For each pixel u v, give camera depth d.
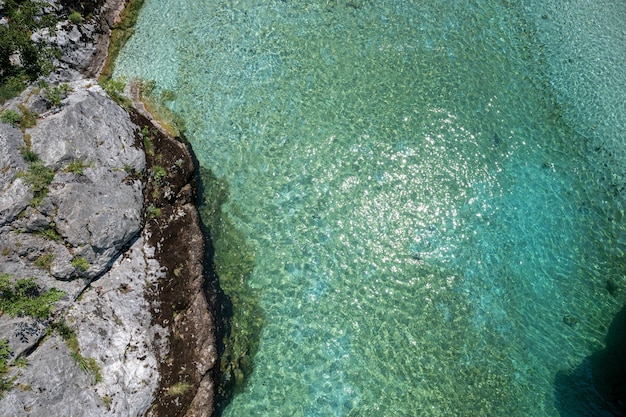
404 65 15.09
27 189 9.98
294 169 13.47
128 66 14.52
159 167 12.02
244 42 15.13
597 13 16.55
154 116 13.51
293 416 10.84
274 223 12.81
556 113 14.84
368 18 15.72
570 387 11.49
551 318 12.21
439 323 11.98
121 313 10.24
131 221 10.90
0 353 8.89
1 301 9.33
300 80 14.66
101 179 10.84
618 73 15.48
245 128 13.90
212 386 10.56
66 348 9.55
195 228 11.85
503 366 11.63
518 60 15.49
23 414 8.64
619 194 13.77
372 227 12.94
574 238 13.16
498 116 14.58
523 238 13.06
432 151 13.91
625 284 12.64
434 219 13.14
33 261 9.88
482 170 13.81
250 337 11.59
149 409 9.81
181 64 14.70
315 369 11.34
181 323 10.76
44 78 12.05
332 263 12.45
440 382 11.37
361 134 13.98
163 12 15.42
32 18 12.80
